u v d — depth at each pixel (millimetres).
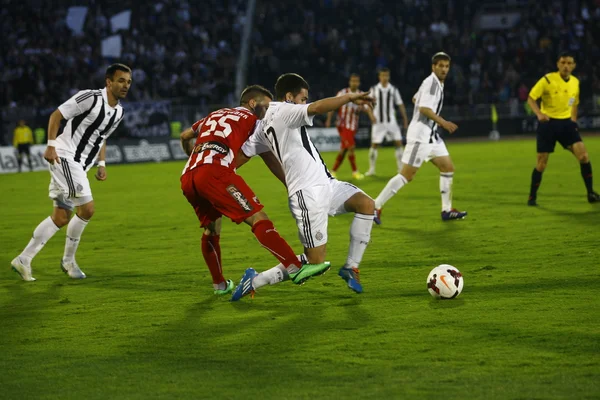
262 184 31906
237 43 66250
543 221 18828
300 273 10992
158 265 15211
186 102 57812
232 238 18141
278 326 10133
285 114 11289
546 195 24250
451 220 19781
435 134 19578
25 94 53375
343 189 11898
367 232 11836
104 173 15312
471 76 68812
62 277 14352
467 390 7445
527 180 29234
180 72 60969
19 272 14000
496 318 10078
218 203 11297
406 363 8336
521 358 8359
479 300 11141
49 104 53656
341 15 71125
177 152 52125
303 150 11602
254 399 7391
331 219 20797
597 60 70938
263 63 64375
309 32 68250
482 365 8172
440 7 75938
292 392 7547
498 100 67000
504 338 9141
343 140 33750
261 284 11547
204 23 67562
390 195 19375
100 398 7570
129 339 9742
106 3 65250
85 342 9664
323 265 11000
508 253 14836
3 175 42750
